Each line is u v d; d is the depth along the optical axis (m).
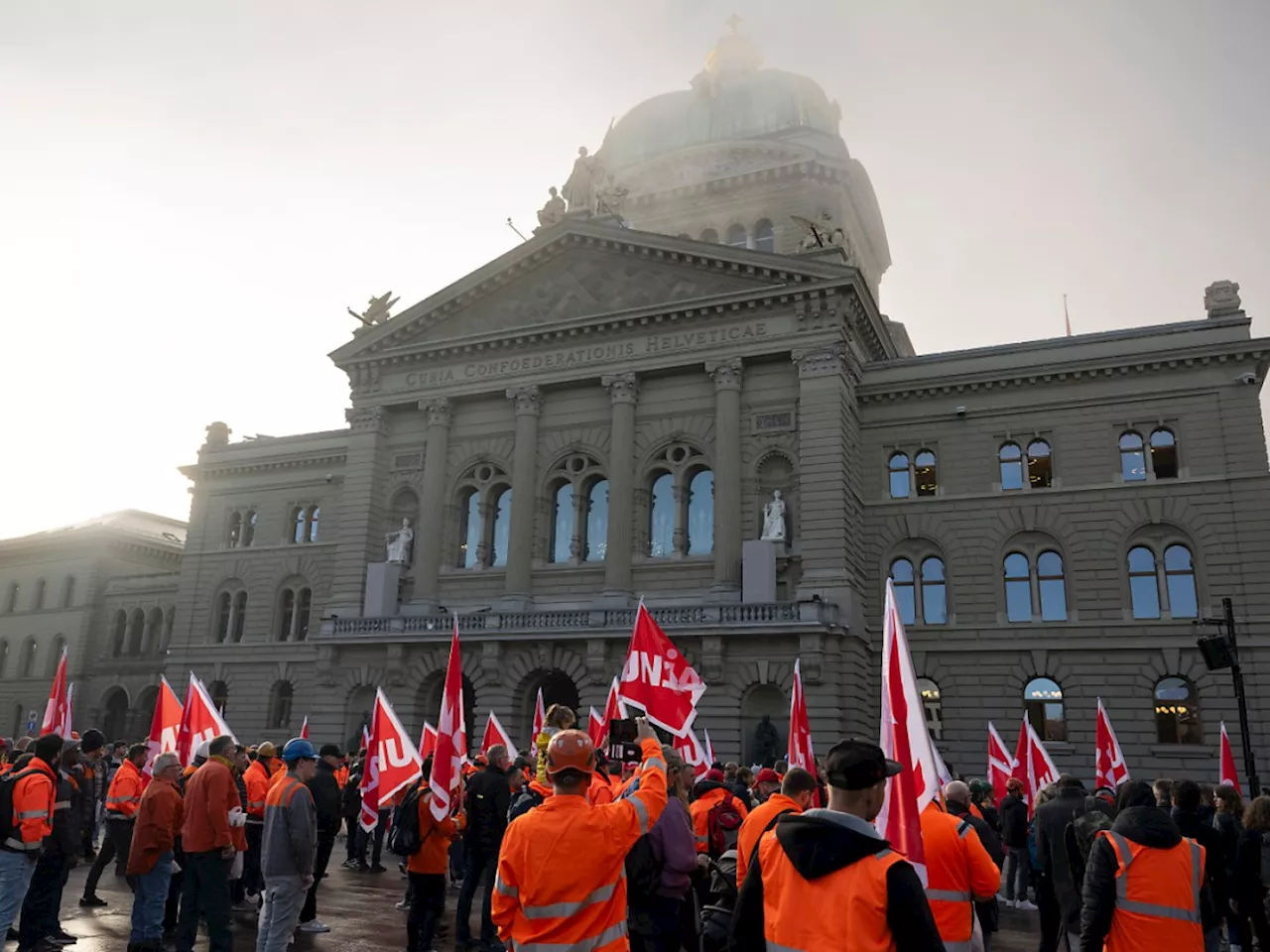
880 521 43.03
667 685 14.51
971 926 9.24
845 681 38.09
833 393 40.91
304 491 56.91
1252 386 39.19
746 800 15.65
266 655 54.38
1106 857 8.27
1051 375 41.72
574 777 7.10
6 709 71.50
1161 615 38.38
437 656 43.72
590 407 46.12
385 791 16.70
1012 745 39.09
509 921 7.01
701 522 43.25
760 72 73.38
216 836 12.46
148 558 74.38
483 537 46.72
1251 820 13.52
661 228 67.25
